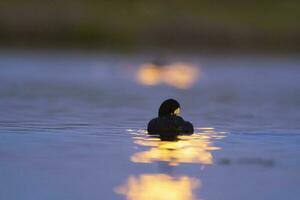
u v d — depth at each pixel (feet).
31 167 49.78
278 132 66.69
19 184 45.55
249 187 45.65
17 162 51.24
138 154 54.39
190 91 121.70
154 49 241.96
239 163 51.80
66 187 45.01
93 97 105.09
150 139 61.00
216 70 174.91
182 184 46.06
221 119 78.07
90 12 265.75
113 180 46.65
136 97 107.65
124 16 267.80
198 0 285.64
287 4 290.15
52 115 78.23
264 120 77.30
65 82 133.18
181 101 102.83
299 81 142.10
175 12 271.28
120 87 127.65
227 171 49.37
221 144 59.36
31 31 243.60
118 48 242.17
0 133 63.62
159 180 46.80
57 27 247.09
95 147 57.00
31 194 43.47
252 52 231.30
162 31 253.85
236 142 60.39
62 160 51.98
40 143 58.54
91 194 43.55
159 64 187.73
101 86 128.16
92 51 230.07
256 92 118.83
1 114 78.18
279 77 152.66
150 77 156.76
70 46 238.68
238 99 106.32
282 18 272.10
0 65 168.25
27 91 111.45
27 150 55.47
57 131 65.16
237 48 241.14
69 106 89.86
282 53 228.63
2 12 248.32
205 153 55.26
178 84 138.21
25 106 88.28
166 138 61.62
